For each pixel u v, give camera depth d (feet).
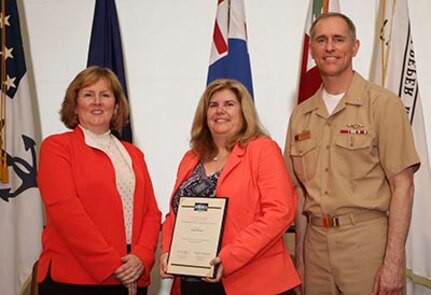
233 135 7.04
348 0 9.98
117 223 7.16
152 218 7.77
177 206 7.00
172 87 10.52
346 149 6.86
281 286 6.47
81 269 7.04
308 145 7.25
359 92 6.98
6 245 9.53
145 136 10.57
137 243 7.39
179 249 6.56
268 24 10.23
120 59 10.09
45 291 7.19
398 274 6.51
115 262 6.89
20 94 9.75
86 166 7.17
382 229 6.78
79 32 10.78
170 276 6.67
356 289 6.73
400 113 6.70
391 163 6.63
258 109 10.25
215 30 9.73
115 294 7.28
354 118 6.92
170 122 10.52
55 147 7.19
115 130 8.04
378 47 9.48
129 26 10.64
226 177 6.70
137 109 10.61
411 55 9.02
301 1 10.14
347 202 6.74
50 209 6.97
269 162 6.63
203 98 7.35
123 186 7.38
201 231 6.53
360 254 6.73
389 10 9.15
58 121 10.72
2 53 9.71
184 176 7.23
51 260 7.20
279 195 6.45
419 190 8.79
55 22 10.83
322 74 7.19
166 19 10.55
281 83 10.18
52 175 7.03
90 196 7.07
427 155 8.83
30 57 10.80
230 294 6.39
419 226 8.77
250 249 6.18
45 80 10.80
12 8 9.87
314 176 7.11
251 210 6.53
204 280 6.44
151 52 10.59
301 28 10.12
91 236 6.84
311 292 7.18
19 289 9.58
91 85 7.50
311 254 7.16
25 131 9.70
